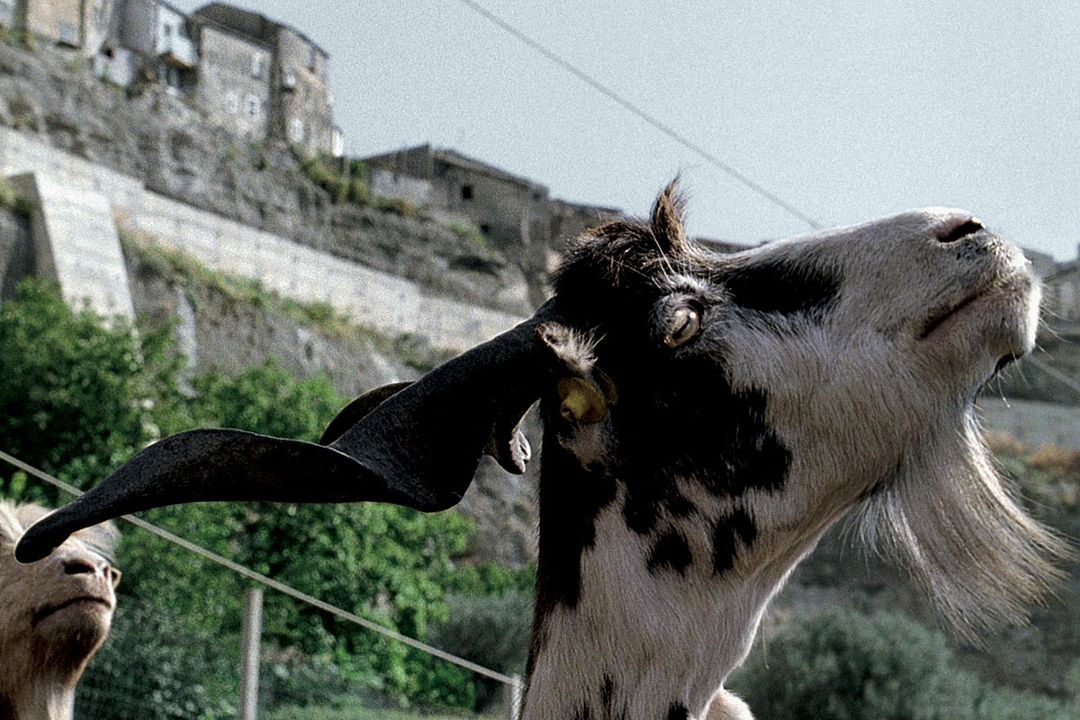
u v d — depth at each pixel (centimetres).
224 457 216
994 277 233
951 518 236
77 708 1094
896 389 231
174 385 2898
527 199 6200
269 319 4481
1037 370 4384
